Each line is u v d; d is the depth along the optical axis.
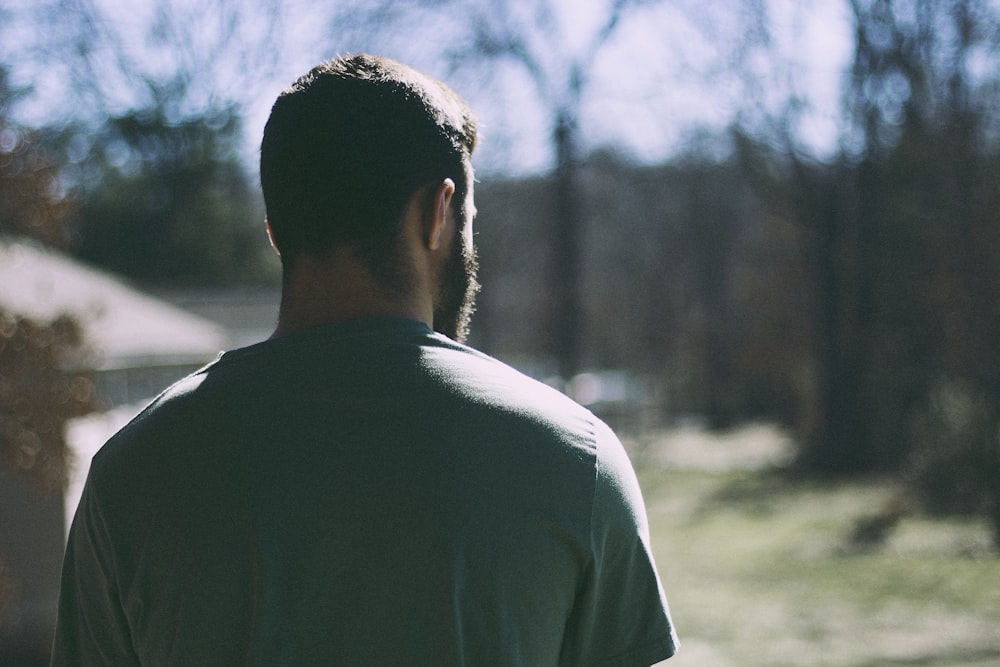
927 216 21.17
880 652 9.60
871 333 26.77
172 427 1.26
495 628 1.16
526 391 1.25
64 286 12.37
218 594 1.19
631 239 50.94
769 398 43.25
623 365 53.72
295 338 1.27
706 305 46.12
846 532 17.53
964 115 16.98
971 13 17.03
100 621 1.31
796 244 34.22
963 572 13.45
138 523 1.24
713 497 24.52
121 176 34.91
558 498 1.19
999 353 16.25
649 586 1.27
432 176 1.30
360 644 1.16
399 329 1.26
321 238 1.28
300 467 1.20
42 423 7.70
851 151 25.56
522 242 47.66
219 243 35.34
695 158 33.78
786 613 11.64
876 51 21.67
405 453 1.19
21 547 9.40
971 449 16.28
